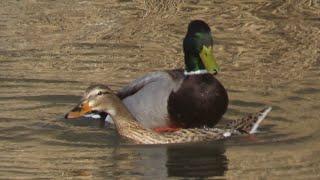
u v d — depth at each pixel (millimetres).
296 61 18391
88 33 20328
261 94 16438
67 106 15875
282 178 12430
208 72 14789
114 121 14508
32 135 14477
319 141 14055
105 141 14273
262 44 19547
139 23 21109
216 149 13797
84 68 17938
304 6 22266
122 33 20328
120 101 14531
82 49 19188
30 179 12469
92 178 12539
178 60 18453
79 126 14930
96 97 14555
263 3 22594
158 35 20203
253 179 12438
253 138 14250
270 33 20297
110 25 20922
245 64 18250
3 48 19141
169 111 14812
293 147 13812
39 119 15172
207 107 14672
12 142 14148
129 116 14453
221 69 17938
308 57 18641
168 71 15250
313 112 15445
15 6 22578
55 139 14305
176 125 14883
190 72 14820
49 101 16062
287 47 19281
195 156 13539
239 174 12656
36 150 13789
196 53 14742
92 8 22391
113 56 18719
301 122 14984
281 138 14219
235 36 20109
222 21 21188
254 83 17078
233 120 15008
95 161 13305
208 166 13062
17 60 18375
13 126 14805
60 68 17891
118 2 22938
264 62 18359
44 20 21281
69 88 16703
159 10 22156
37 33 20266
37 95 16312
